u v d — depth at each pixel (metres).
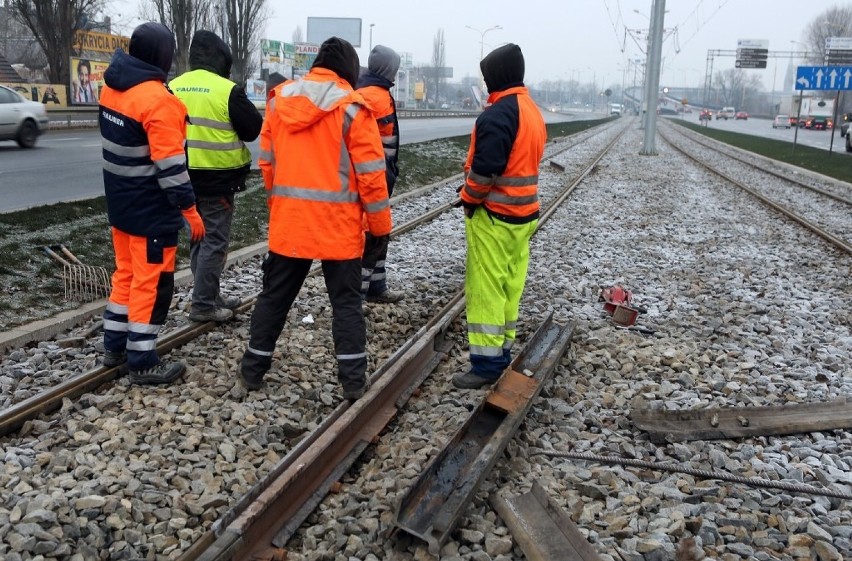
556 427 4.72
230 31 39.81
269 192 4.90
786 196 18.20
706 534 3.60
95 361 5.19
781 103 95.00
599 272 9.01
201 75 5.58
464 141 29.75
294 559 3.34
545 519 3.57
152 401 4.58
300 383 5.04
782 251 10.88
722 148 37.75
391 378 4.87
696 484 4.12
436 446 4.31
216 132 5.57
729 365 5.93
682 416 4.84
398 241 10.19
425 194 15.66
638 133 57.62
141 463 3.86
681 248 10.92
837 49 57.50
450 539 3.46
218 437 4.18
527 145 4.92
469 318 5.21
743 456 4.46
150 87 4.49
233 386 4.87
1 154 17.61
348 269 4.66
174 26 35.84
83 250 7.63
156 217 4.68
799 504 3.93
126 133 4.50
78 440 4.08
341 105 4.41
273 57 56.25
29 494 3.52
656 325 6.94
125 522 3.41
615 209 14.68
